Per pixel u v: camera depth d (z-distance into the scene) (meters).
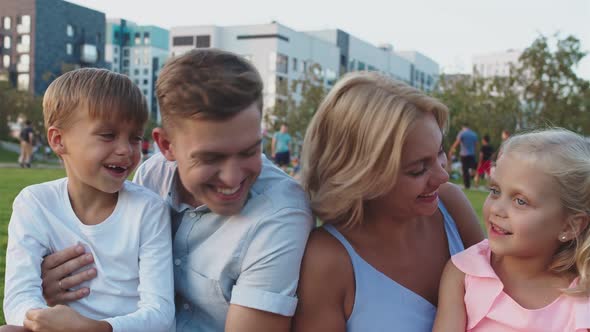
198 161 1.46
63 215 1.82
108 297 1.75
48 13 60.66
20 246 1.75
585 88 25.81
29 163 20.16
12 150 39.16
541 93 26.36
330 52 66.88
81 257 1.74
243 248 1.59
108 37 82.31
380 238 1.67
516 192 1.58
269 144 32.12
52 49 61.44
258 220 1.57
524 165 1.58
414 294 1.64
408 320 1.61
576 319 1.54
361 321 1.60
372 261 1.65
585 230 1.59
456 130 29.73
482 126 28.30
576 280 1.60
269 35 59.62
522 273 1.65
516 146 1.63
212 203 1.53
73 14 63.25
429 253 1.78
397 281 1.67
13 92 41.44
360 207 1.57
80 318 1.47
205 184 1.50
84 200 1.83
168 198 1.83
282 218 1.57
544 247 1.59
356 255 1.62
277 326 1.53
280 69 60.16
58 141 1.81
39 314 1.44
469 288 1.68
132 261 1.77
